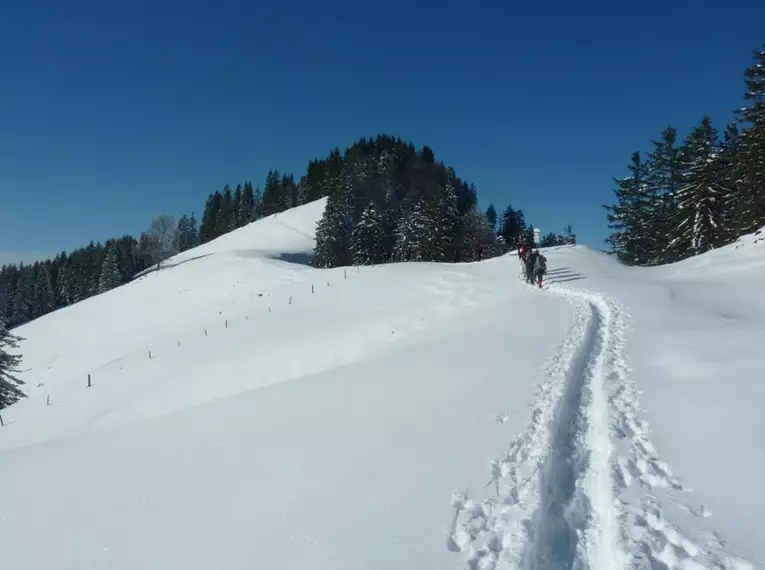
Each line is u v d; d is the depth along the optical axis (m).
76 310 49.59
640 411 7.33
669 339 11.18
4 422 23.42
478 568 4.23
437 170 96.44
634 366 9.70
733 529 4.45
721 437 6.11
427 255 54.84
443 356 13.23
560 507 5.28
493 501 5.29
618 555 4.29
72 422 21.80
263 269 49.41
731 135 39.47
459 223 62.12
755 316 13.39
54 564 4.89
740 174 33.56
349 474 6.24
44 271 105.12
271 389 12.52
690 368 8.89
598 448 6.61
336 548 4.62
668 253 43.31
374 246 60.50
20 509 6.24
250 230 90.56
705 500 4.94
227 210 127.25
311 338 24.30
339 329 24.55
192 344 29.27
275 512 5.44
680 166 48.62
